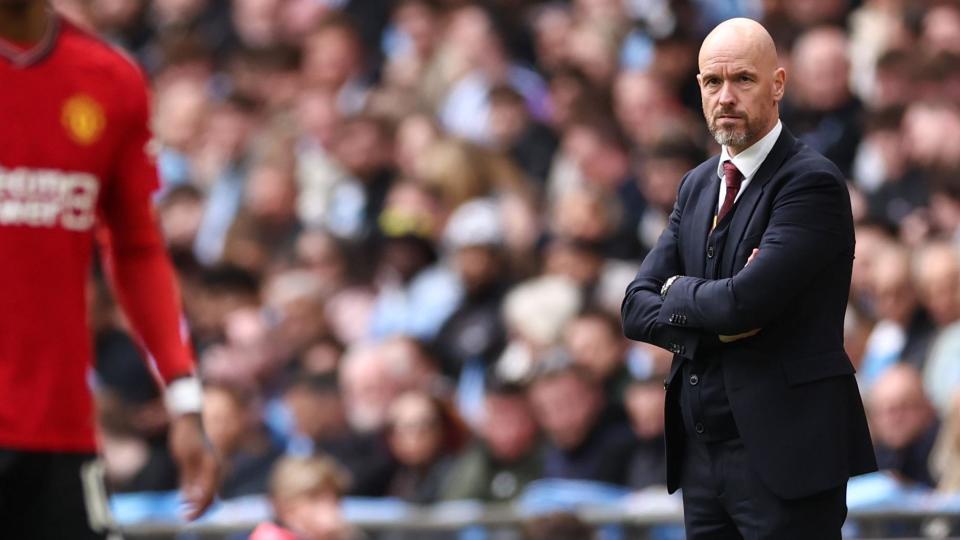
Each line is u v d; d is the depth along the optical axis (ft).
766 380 49.70
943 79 115.14
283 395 114.62
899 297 95.14
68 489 47.32
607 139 122.42
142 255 49.90
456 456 99.40
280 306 117.91
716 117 50.16
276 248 137.59
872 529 81.46
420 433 99.60
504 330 111.34
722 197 51.37
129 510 104.94
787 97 119.96
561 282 108.58
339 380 107.04
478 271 113.60
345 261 124.88
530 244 119.14
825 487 49.24
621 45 136.26
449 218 123.65
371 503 99.09
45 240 47.11
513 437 96.89
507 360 106.42
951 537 80.53
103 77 48.16
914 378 88.74
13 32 47.11
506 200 122.11
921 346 94.53
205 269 126.93
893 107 111.24
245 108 153.48
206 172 152.05
